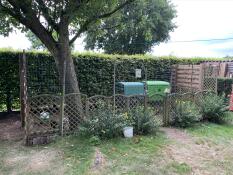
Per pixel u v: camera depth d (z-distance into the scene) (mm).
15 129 6324
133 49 24734
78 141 5270
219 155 4723
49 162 4312
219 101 7273
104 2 5820
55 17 5973
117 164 4230
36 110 5340
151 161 4359
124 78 9758
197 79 9219
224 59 12023
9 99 8023
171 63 10766
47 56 8172
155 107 6777
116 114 5797
